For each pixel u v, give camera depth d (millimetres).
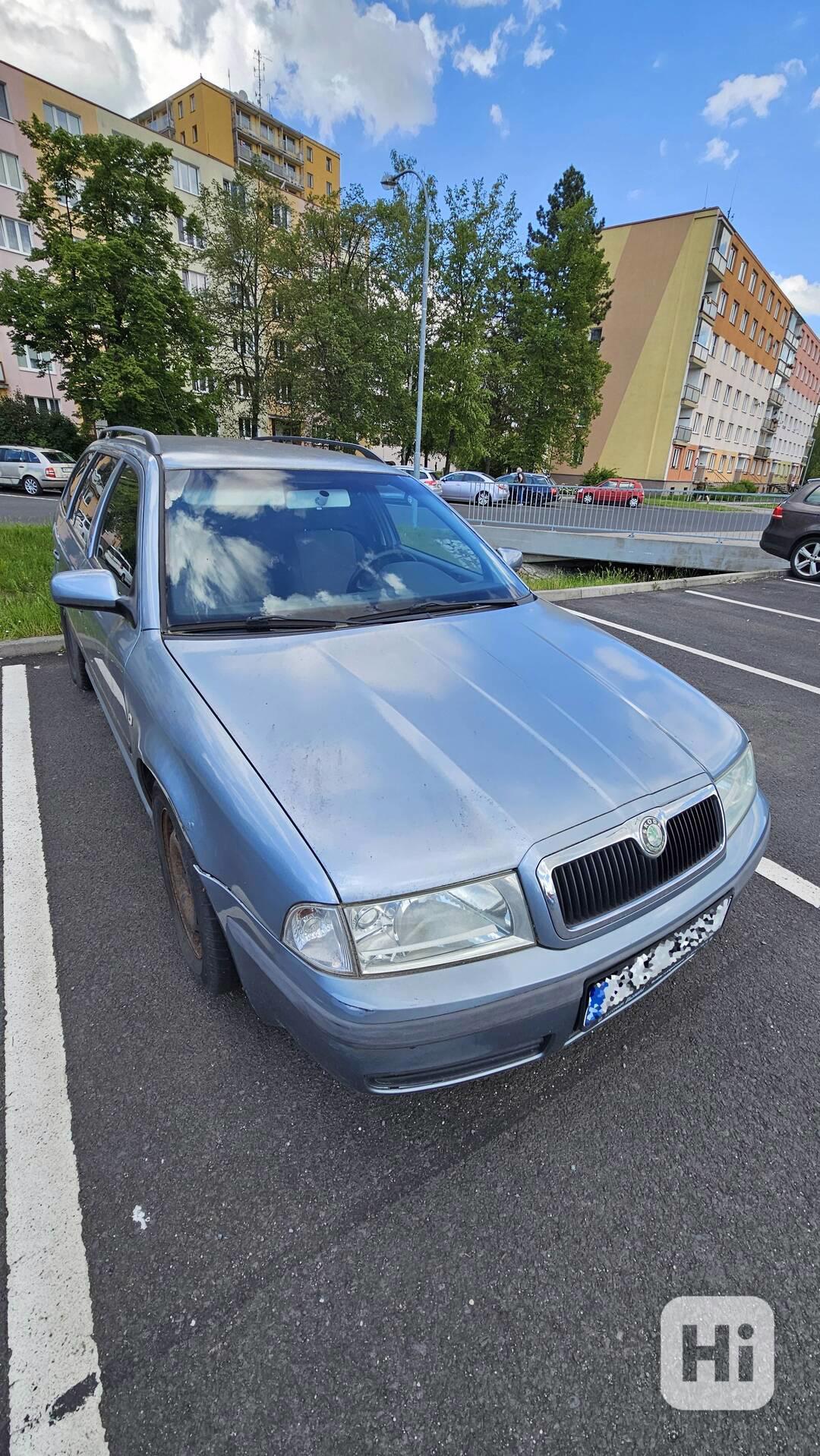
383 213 27984
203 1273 1404
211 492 2531
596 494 17109
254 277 29516
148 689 2010
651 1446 1179
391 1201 1562
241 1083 1840
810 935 2564
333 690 1873
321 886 1386
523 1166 1657
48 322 21609
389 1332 1318
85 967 2238
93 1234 1470
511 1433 1183
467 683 1995
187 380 24469
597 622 7242
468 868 1453
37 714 4113
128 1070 1870
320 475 2820
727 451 50844
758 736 4438
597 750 1808
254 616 2205
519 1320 1349
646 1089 1882
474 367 29859
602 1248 1484
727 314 42469
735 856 1942
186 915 2121
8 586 6621
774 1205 1590
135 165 22719
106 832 2984
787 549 11180
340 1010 1365
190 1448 1141
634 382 40844
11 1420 1172
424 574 2678
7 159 29484
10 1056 1902
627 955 1615
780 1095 1881
